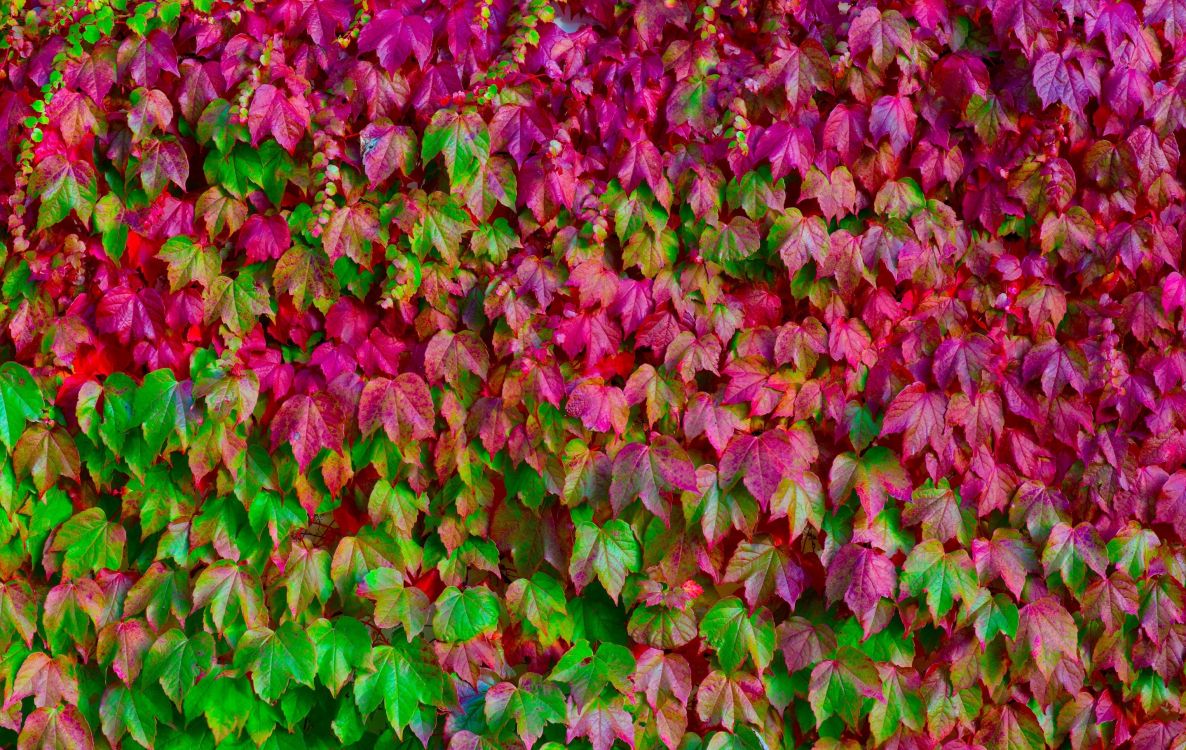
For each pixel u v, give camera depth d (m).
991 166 2.60
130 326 2.49
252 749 2.54
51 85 2.43
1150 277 2.67
